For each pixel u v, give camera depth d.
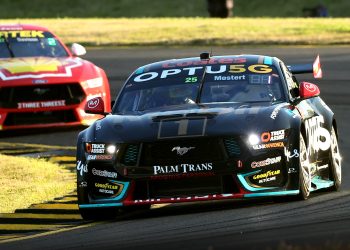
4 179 40.69
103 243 25.83
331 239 22.17
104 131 31.17
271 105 31.95
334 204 29.86
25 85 51.62
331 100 59.19
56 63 53.72
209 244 23.25
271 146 30.02
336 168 34.56
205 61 35.25
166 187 29.97
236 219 28.02
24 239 28.72
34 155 47.94
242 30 99.06
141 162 30.09
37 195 37.38
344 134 48.84
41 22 124.69
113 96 65.12
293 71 39.47
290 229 25.02
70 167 44.03
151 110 32.78
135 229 28.11
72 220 32.44
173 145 29.88
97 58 83.69
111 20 123.75
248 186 29.67
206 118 30.56
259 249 21.33
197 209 31.66
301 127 31.33
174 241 24.62
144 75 34.94
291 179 30.20
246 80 33.66
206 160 29.66
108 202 30.38
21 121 52.00
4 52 55.34
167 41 92.69
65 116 52.56
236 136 29.80
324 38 88.12
